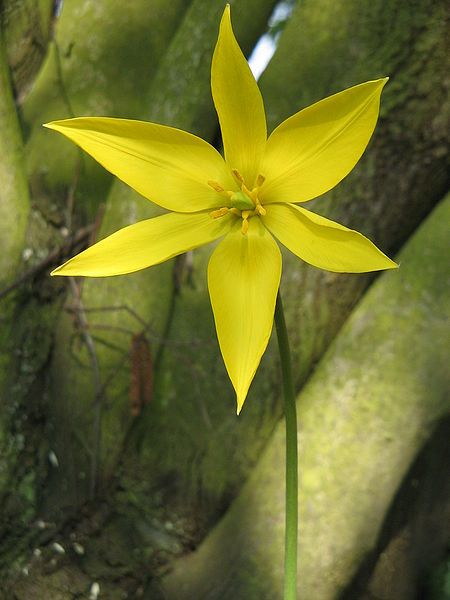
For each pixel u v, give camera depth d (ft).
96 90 1.48
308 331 1.41
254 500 1.39
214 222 0.80
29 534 1.42
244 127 0.78
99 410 1.40
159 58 1.49
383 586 1.54
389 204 1.40
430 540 1.60
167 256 0.77
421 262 1.40
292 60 1.42
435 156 1.39
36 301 1.43
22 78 1.53
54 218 1.44
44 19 1.54
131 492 1.42
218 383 1.41
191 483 1.42
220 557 1.39
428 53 1.37
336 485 1.36
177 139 0.78
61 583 1.42
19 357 1.42
